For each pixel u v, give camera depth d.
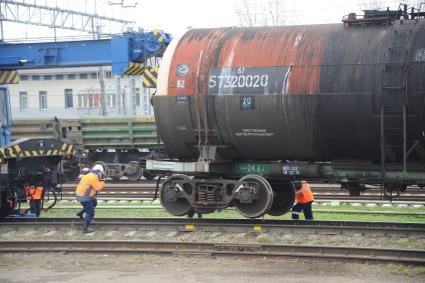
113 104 57.44
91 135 28.81
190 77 14.05
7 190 15.76
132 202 19.83
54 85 59.56
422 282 9.76
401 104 12.25
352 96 12.57
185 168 14.50
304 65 13.07
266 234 13.28
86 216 14.08
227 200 14.09
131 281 10.11
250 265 10.99
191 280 10.09
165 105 14.27
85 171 15.30
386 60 12.41
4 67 21.67
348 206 18.30
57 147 16.97
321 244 12.46
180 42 14.59
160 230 14.02
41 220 15.49
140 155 29.06
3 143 17.09
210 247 12.04
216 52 14.04
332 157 13.52
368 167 13.23
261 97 13.31
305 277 10.12
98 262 11.48
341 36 13.12
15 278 10.50
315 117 12.95
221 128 13.88
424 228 13.34
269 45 13.66
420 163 12.76
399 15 13.18
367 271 10.44
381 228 13.02
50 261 11.67
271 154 13.95
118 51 20.25
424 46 12.24
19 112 60.59
